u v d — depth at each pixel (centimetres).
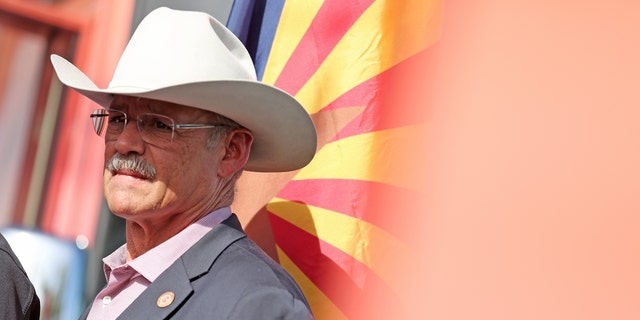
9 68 358
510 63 165
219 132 174
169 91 161
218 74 172
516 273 159
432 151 184
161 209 169
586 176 150
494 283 163
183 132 170
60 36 353
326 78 212
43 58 358
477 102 172
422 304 179
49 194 356
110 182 170
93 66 340
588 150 150
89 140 354
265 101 170
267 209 222
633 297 142
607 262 145
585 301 147
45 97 361
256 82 164
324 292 202
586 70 151
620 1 147
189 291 160
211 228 174
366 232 196
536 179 157
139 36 177
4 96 360
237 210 230
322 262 204
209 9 267
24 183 359
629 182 144
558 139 154
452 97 180
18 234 330
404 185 189
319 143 212
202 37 174
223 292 157
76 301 309
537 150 158
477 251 168
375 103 199
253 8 234
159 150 168
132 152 169
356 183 199
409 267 184
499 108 167
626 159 145
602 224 147
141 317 159
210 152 173
